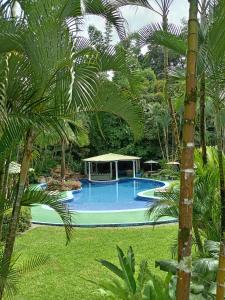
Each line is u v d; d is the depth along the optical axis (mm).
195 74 2314
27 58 2682
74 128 5250
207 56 2676
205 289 3307
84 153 28750
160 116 26141
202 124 4008
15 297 4703
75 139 5242
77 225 9961
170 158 26844
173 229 9289
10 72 2639
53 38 2643
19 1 2990
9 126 2602
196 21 2318
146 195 17203
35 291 5332
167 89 3994
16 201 3057
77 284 5613
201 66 2686
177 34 3332
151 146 29625
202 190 4012
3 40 2633
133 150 29750
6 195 3250
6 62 2533
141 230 9289
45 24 2643
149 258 6887
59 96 2682
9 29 2715
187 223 2295
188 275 2301
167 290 3268
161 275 5805
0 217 3287
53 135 3721
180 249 2314
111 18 3510
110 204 16359
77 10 2900
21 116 2650
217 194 3994
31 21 2695
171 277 3609
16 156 3477
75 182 21766
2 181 3158
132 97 3543
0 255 3127
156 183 23672
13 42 2645
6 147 2701
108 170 29828
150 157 29688
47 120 2736
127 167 29953
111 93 3328
